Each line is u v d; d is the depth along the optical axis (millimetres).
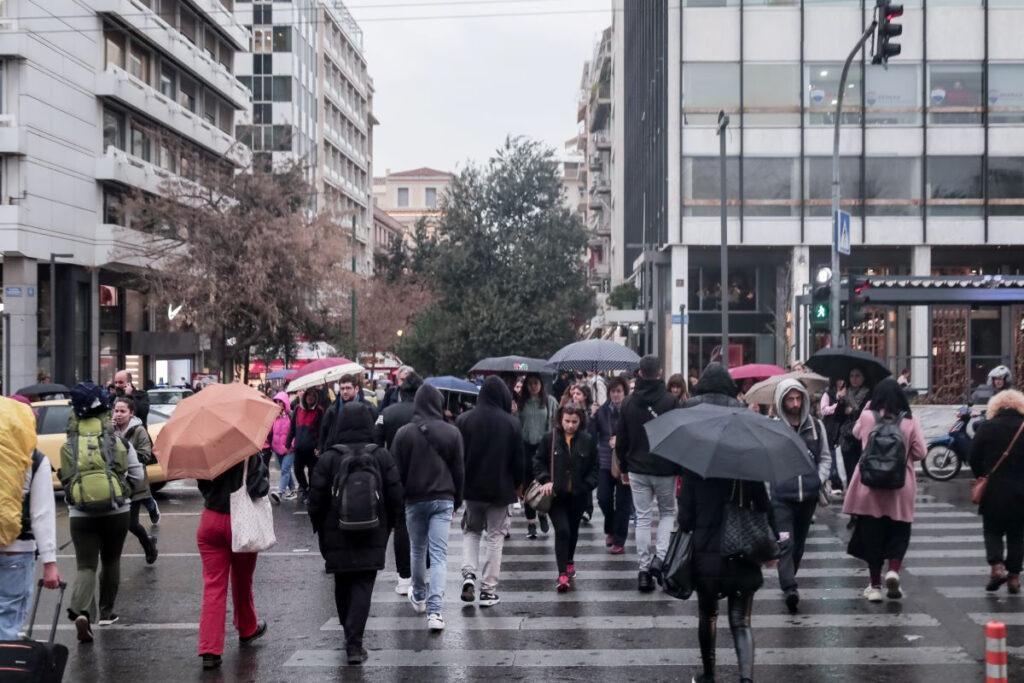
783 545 6418
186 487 18125
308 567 10680
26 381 34344
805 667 6906
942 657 7117
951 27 38594
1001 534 9188
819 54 38750
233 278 35562
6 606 5539
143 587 9719
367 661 7168
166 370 48438
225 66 55250
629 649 7438
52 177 36031
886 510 8797
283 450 16453
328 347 45500
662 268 44688
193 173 37969
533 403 13086
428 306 45906
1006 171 38625
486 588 8844
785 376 11758
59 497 17156
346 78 92688
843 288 21406
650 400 9484
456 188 45062
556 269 43719
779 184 38906
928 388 37344
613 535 11430
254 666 7078
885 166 38719
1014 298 28297
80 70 37938
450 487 8281
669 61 39062
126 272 41656
